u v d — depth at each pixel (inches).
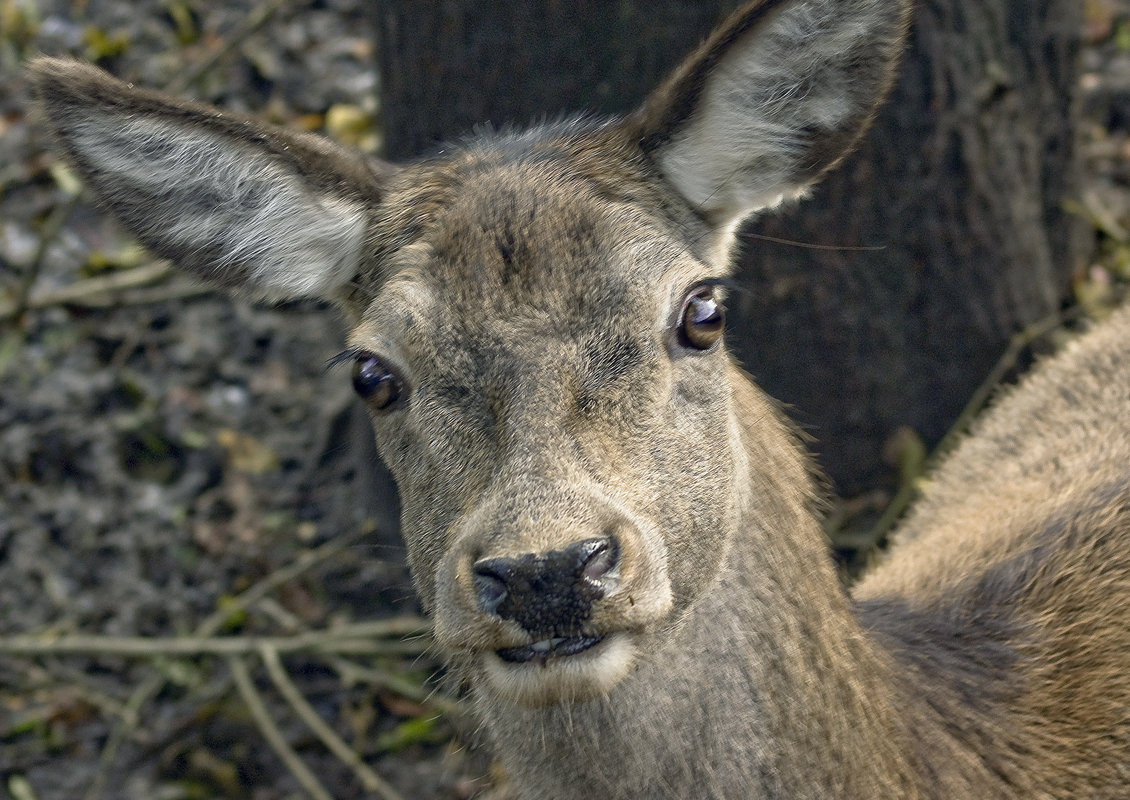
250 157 227.6
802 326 376.2
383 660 423.2
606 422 194.5
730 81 218.2
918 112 369.1
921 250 379.6
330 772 408.2
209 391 490.6
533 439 189.0
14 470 479.8
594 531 181.0
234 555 454.3
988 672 243.4
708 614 213.5
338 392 483.5
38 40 577.9
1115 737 243.8
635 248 202.7
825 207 367.6
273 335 500.7
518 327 196.7
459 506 198.7
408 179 227.8
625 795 215.8
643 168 221.1
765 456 225.1
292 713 422.0
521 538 179.5
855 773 216.2
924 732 225.9
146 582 453.1
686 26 348.5
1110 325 343.0
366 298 229.0
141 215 239.5
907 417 390.6
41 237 492.1
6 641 417.4
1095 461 294.5
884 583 285.1
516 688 187.8
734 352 376.8
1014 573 260.5
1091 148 491.8
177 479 475.2
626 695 211.6
